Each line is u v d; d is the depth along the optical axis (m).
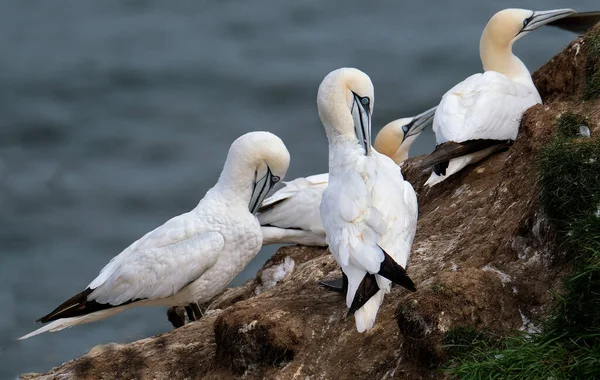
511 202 13.27
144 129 40.44
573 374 10.29
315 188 17.05
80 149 38.56
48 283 28.39
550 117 13.66
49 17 56.44
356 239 11.54
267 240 17.06
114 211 32.97
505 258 12.40
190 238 14.77
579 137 12.65
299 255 17.02
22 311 26.53
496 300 11.51
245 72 45.97
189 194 33.97
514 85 16.12
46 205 33.44
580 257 11.27
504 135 15.60
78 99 44.25
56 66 48.34
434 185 16.03
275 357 12.30
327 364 12.04
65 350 20.91
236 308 12.84
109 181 35.62
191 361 13.39
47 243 30.98
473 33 49.00
